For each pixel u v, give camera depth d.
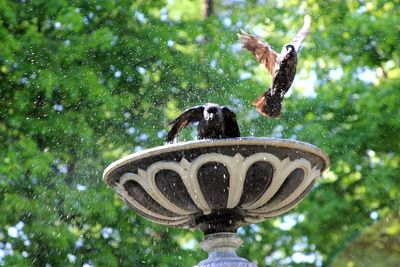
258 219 9.80
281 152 8.84
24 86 16.95
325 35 18.78
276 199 9.38
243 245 18.12
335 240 17.89
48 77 16.64
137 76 17.67
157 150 8.74
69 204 16.44
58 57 16.98
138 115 17.53
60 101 17.00
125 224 16.78
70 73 16.88
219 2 18.78
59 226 16.30
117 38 17.72
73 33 17.28
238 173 8.82
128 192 9.36
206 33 18.36
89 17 17.88
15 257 15.88
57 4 17.27
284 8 19.25
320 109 18.17
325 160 9.41
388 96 17.72
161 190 9.07
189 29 18.17
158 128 17.42
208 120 9.02
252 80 17.92
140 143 17.28
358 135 17.92
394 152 18.27
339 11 19.09
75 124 16.80
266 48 9.02
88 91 16.83
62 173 16.69
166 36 17.88
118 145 17.11
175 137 9.38
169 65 17.84
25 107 16.81
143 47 17.75
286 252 18.42
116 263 16.45
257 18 19.03
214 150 8.66
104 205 16.44
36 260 16.31
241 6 18.80
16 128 16.83
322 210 17.75
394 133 18.00
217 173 8.80
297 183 9.29
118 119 17.14
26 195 16.38
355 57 18.73
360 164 18.09
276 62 8.89
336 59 18.92
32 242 16.34
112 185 9.51
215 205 9.20
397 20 18.45
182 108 17.69
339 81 18.33
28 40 16.92
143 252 16.75
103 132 17.11
